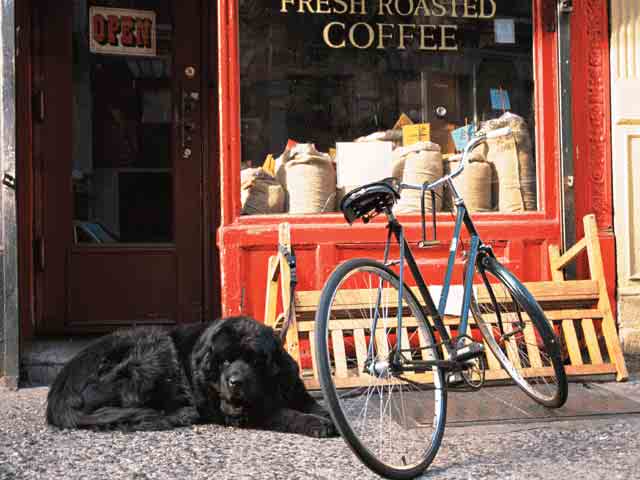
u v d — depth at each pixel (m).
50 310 5.95
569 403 4.82
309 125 5.50
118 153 6.05
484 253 4.63
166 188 6.10
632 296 5.56
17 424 4.59
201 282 6.11
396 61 5.61
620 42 5.57
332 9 5.54
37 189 5.94
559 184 5.54
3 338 5.25
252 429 4.48
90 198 6.03
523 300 4.59
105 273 6.01
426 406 4.70
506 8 5.65
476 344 4.23
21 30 5.74
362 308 4.94
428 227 5.40
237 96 5.39
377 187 4.10
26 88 5.77
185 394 4.59
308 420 4.39
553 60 5.57
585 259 5.54
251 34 5.43
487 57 5.65
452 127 5.64
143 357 4.55
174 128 6.09
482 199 5.58
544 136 5.56
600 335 5.51
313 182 5.47
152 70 6.09
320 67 5.52
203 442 4.30
